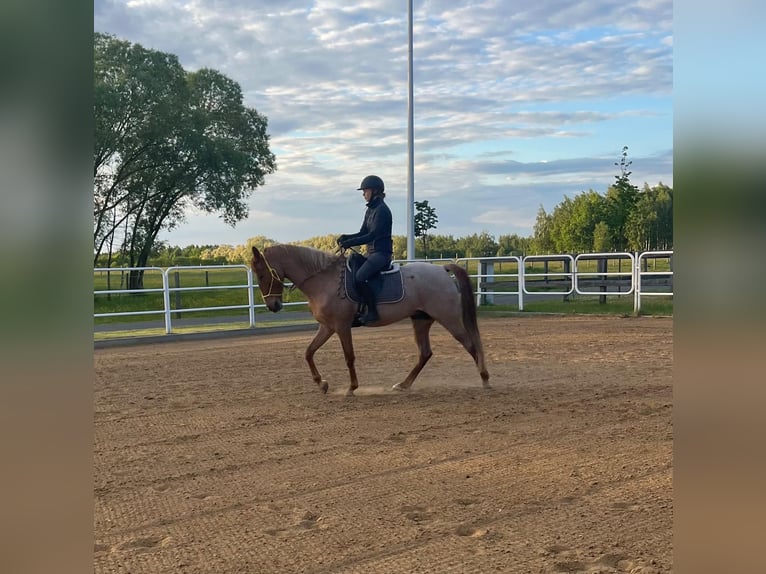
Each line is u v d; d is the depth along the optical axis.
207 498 4.23
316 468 4.86
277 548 3.42
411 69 17.59
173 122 25.59
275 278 7.71
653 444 5.32
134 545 3.49
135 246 27.78
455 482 4.46
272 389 8.12
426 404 7.13
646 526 3.61
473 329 8.01
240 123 28.70
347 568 3.17
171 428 6.16
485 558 3.25
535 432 5.81
